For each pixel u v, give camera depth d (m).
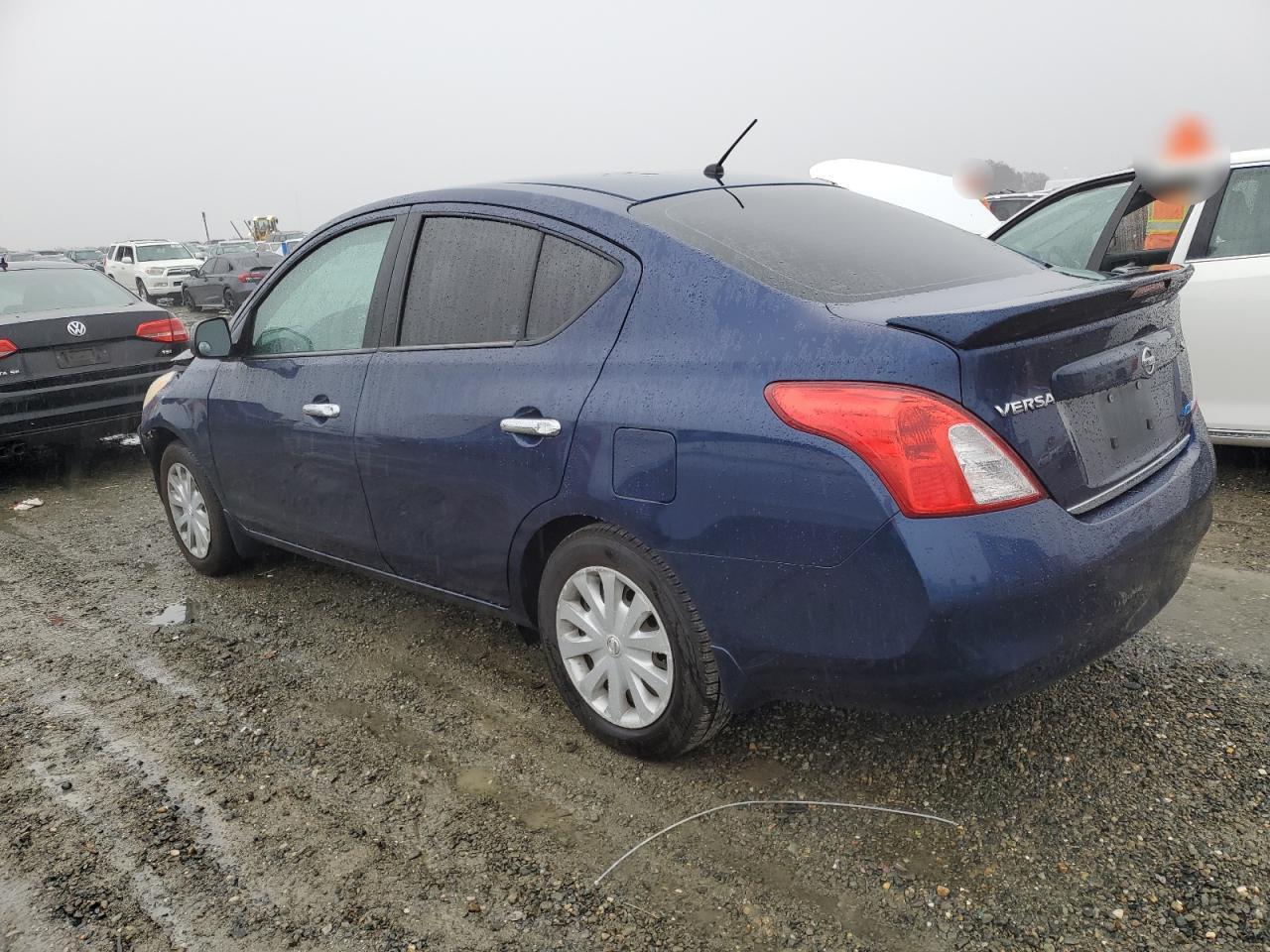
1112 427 2.38
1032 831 2.38
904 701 2.20
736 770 2.75
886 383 2.10
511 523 2.88
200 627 4.05
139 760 3.02
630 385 2.53
